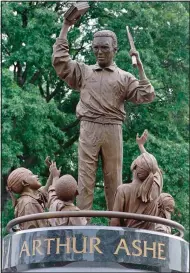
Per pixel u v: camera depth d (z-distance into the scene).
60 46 11.55
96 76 11.48
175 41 23.91
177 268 10.24
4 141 20.56
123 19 22.95
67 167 23.31
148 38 22.69
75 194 10.70
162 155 21.64
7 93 20.80
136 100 11.47
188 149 22.28
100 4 22.97
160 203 11.48
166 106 23.45
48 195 11.16
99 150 11.36
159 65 23.16
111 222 10.44
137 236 10.07
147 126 22.81
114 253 9.93
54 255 9.97
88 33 23.27
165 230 10.84
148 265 9.99
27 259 10.11
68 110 23.89
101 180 21.12
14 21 21.94
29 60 21.78
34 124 21.06
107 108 11.33
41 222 10.64
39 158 21.95
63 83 23.81
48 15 22.05
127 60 21.64
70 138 23.33
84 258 9.90
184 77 23.48
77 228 10.03
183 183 22.08
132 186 10.64
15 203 11.14
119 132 11.42
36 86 22.70
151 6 24.06
